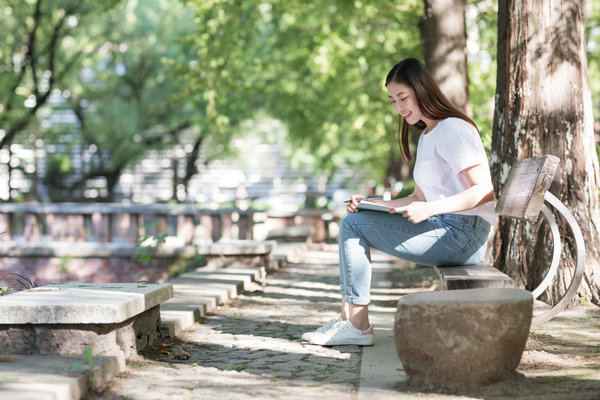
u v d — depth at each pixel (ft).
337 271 33.88
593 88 61.67
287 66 61.77
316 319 19.80
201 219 47.26
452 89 33.91
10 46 72.38
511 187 14.85
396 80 14.35
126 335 13.97
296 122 74.49
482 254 14.74
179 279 26.53
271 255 33.19
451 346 11.07
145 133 85.66
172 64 50.70
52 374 11.32
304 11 55.36
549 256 20.54
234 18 49.44
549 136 20.70
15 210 45.34
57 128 82.69
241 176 111.24
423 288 26.55
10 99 71.61
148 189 107.76
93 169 88.74
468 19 53.57
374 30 53.26
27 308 12.76
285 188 110.83
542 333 16.47
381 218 14.83
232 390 11.84
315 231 53.78
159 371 13.20
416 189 15.52
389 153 74.90
